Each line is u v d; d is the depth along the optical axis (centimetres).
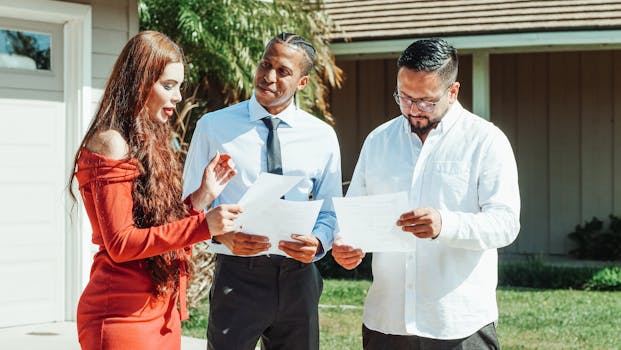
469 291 329
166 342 310
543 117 1310
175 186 314
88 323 303
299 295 373
